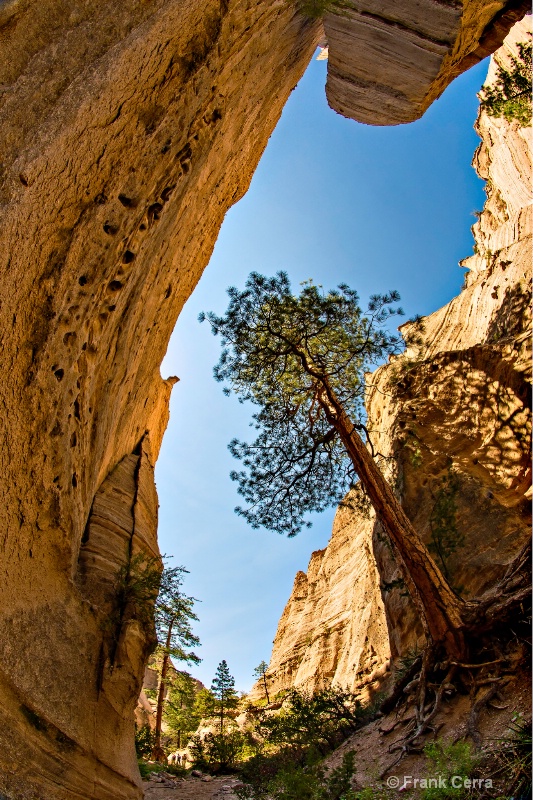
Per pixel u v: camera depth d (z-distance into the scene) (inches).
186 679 1088.8
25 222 214.2
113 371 335.3
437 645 418.9
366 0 409.4
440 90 478.6
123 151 255.8
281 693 1132.5
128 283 297.1
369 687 756.6
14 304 219.9
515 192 1182.9
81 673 291.4
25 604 257.9
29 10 230.5
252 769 487.5
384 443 851.4
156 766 714.8
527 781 247.9
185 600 625.3
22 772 239.9
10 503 243.9
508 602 399.5
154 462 581.6
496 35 447.8
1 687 237.9
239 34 320.2
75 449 292.4
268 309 582.9
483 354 721.6
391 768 353.7
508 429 639.8
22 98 220.4
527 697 338.0
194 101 297.0
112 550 371.2
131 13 246.8
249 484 620.7
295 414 624.7
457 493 617.6
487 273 956.0
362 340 590.6
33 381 235.8
